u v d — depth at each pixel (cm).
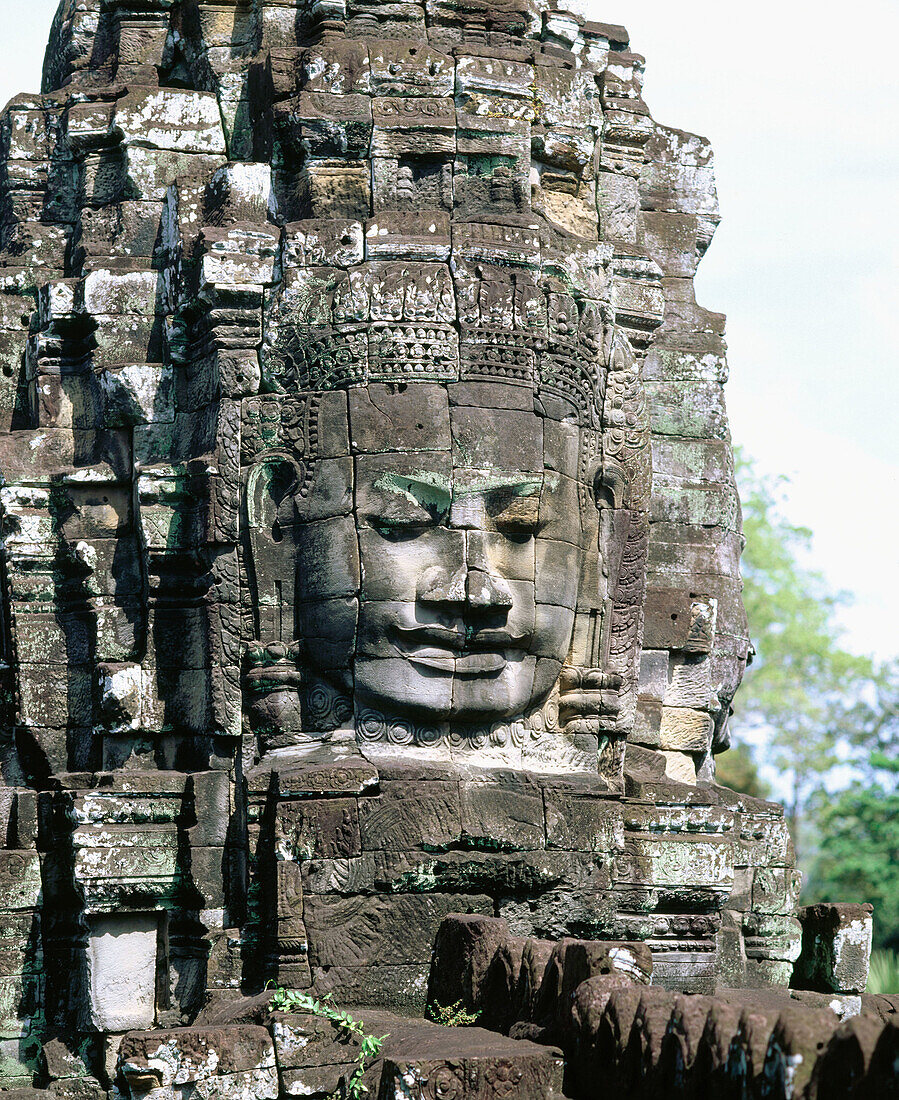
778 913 1533
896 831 3534
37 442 1465
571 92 1459
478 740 1333
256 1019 1153
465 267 1337
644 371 1597
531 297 1346
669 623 1541
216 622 1339
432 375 1321
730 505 1616
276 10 1488
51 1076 1318
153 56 1598
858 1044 755
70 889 1367
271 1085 1106
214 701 1333
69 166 1595
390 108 1384
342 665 1313
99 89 1580
